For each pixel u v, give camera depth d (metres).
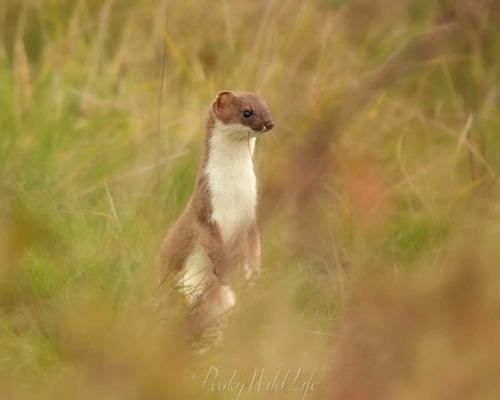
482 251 9.20
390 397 8.43
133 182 17.61
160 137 18.42
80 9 21.98
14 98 19.20
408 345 8.64
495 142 19.09
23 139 18.19
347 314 11.28
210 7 21.97
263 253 14.55
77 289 13.88
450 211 16.17
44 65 20.80
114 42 22.11
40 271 14.05
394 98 20.27
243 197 14.32
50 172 17.58
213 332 12.88
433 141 19.22
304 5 20.92
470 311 8.50
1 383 11.80
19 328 13.40
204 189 14.27
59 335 12.55
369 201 10.21
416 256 15.12
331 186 14.80
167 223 16.38
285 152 15.95
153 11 22.11
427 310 8.67
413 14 21.30
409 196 17.20
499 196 15.72
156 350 11.08
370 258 14.73
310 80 19.14
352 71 19.95
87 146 18.48
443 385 8.10
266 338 12.46
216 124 14.33
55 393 11.32
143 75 20.86
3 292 14.02
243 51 21.22
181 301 13.36
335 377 8.72
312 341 12.66
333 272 14.24
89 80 20.30
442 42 14.13
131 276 14.10
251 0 21.83
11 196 16.59
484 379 8.03
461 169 18.14
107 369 10.48
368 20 21.33
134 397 10.01
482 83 20.31
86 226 15.75
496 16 19.88
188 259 14.23
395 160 18.34
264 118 14.27
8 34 22.39
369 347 9.14
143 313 12.70
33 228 15.59
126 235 15.44
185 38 21.58
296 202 10.12
